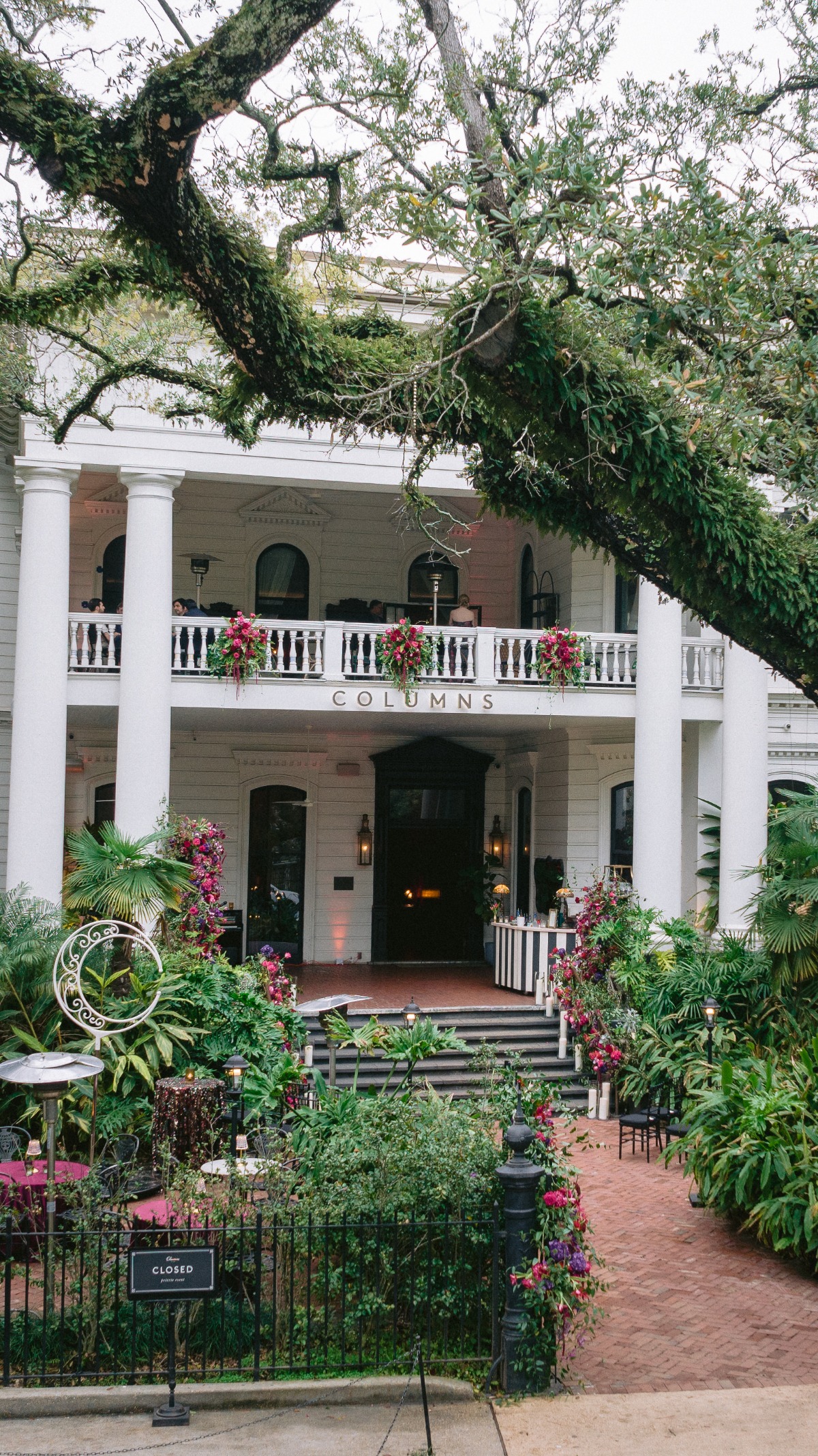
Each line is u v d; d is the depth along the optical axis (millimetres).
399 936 20266
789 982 11289
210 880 13242
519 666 17500
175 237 5273
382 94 7387
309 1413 6051
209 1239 6828
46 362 14180
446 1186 6625
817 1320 7660
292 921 19719
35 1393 6066
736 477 6062
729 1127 9578
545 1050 14359
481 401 6141
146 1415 6035
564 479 6254
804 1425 5938
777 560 5922
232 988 12039
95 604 17109
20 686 14430
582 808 18391
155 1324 6637
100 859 11805
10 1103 10188
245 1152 8289
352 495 19688
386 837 20031
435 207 6430
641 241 6180
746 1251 9062
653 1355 7035
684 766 17828
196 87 4773
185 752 19234
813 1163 8773
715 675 16953
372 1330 6754
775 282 6609
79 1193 7324
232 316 5633
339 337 6129
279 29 4844
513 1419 6000
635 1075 13055
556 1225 6609
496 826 20625
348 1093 8195
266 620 15422
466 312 5621
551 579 19047
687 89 7469
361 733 19656
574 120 6148
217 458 15023
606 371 5676
